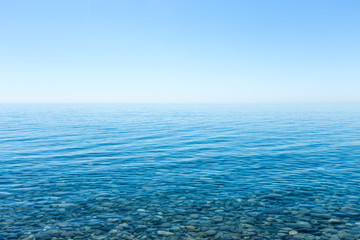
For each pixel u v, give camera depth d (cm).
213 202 1110
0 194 1190
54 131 3703
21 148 2389
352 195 1167
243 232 847
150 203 1099
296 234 828
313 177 1463
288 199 1132
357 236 809
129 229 869
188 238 810
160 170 1642
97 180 1426
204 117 6981
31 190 1252
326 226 879
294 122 5253
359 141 2775
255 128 4162
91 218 951
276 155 2089
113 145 2581
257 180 1420
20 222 909
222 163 1828
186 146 2534
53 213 990
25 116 7119
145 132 3631
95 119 6188
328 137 3091
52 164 1788
